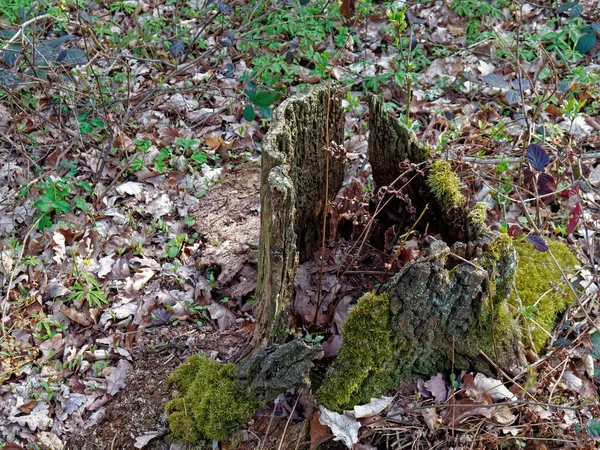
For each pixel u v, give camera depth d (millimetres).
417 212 1261
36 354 1289
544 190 1272
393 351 993
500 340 1016
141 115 1918
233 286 1346
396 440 974
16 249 1516
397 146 1210
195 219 1560
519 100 1434
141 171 1720
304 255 1316
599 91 1856
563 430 989
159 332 1271
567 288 1222
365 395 1013
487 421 987
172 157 1770
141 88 2014
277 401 1062
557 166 1456
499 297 992
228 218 1539
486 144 1677
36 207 1616
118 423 1114
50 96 1934
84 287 1389
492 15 2113
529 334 1104
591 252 1217
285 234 974
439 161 1174
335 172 1287
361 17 2109
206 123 1918
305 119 1160
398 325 965
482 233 1013
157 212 1613
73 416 1158
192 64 1966
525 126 1679
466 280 923
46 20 1969
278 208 952
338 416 978
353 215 1281
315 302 1220
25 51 1555
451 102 1903
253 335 1136
